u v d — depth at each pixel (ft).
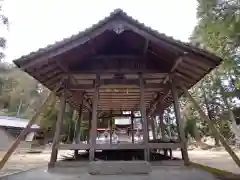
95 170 12.94
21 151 58.49
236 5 21.47
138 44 18.03
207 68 16.10
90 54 18.48
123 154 23.49
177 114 17.07
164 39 14.79
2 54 50.78
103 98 29.84
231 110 68.85
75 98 24.29
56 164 15.87
